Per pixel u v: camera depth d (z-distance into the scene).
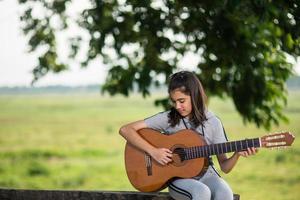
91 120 62.19
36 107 81.06
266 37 7.28
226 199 4.32
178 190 4.44
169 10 7.64
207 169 4.52
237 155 4.41
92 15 8.26
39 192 5.15
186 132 4.54
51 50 8.88
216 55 7.38
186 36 7.62
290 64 7.73
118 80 8.27
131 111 73.81
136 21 7.83
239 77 7.70
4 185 26.91
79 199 5.07
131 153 4.75
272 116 7.77
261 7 5.85
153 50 7.90
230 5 6.01
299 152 34.75
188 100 4.48
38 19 8.73
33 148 40.28
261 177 26.59
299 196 21.56
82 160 35.72
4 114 69.38
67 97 115.94
